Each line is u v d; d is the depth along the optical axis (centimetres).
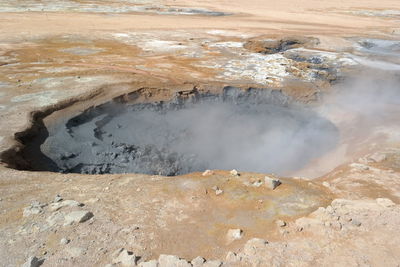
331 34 2269
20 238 482
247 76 1443
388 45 2055
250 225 528
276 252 452
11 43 1798
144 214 547
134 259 436
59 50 1728
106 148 980
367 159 808
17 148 821
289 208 576
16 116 975
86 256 448
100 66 1486
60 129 1006
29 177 675
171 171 946
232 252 449
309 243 472
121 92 1209
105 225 514
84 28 2208
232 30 2317
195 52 1780
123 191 621
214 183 660
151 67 1504
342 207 559
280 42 2059
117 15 2695
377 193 634
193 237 496
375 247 461
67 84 1239
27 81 1261
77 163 909
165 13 2916
